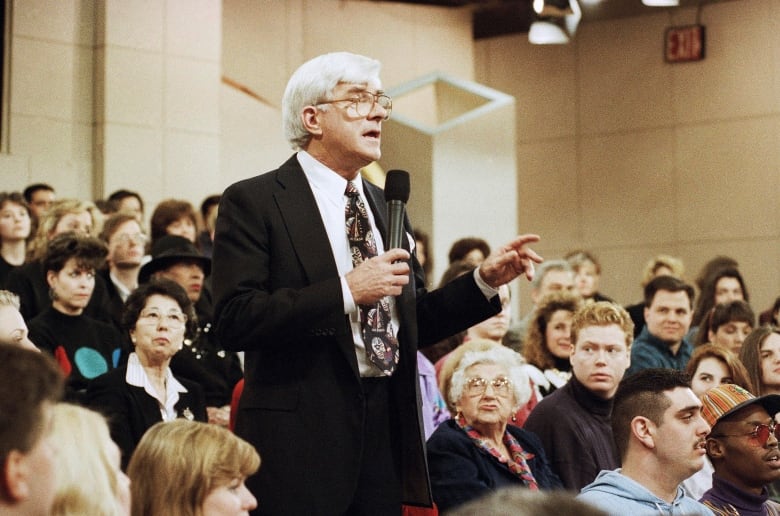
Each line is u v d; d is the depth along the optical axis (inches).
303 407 169.5
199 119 559.2
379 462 173.5
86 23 533.6
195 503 165.6
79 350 289.1
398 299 177.9
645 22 682.8
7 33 513.3
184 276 335.3
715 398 252.5
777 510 255.8
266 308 164.6
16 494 93.6
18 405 92.8
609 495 216.1
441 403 288.7
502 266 178.5
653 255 674.2
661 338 360.8
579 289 471.8
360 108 177.8
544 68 711.7
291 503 166.7
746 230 649.0
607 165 691.4
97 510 108.2
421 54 709.3
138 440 252.2
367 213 180.2
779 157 642.8
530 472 259.1
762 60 649.6
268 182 176.9
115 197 442.6
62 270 290.2
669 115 674.2
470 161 554.6
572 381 281.0
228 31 625.3
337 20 673.0
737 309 370.6
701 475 278.5
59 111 523.2
